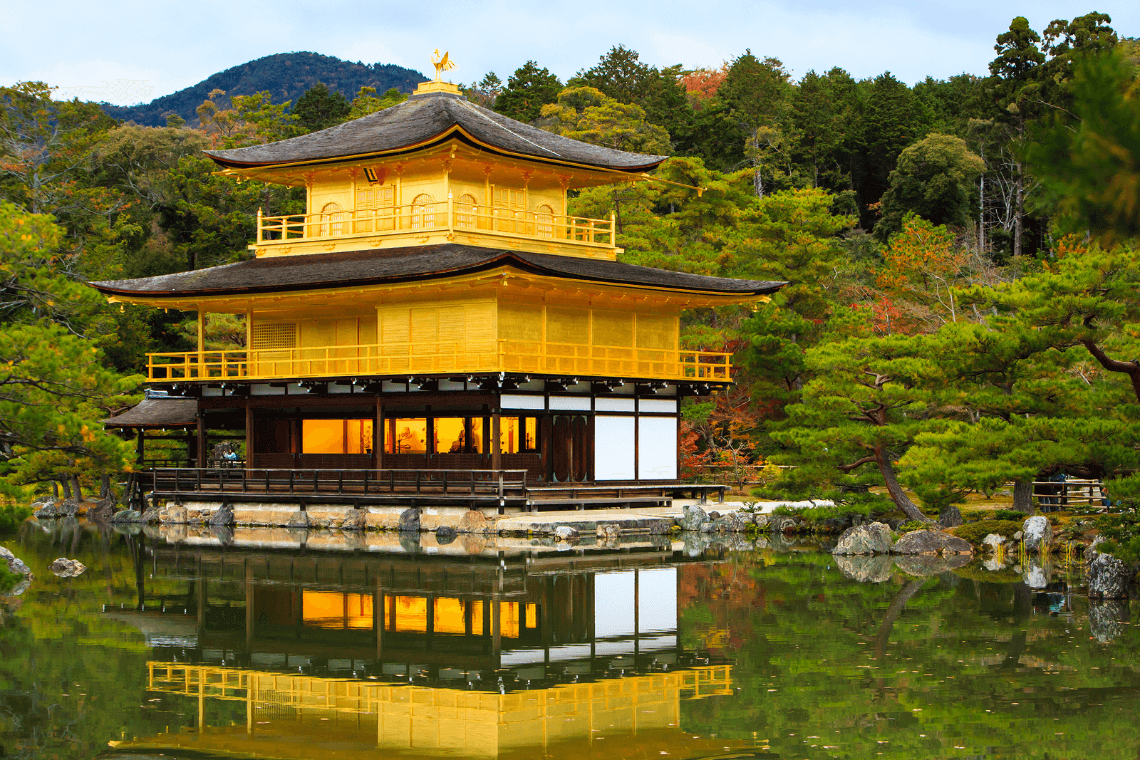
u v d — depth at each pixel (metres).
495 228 52.53
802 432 40.94
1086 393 34.00
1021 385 34.56
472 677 21.67
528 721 18.83
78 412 27.34
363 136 53.69
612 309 51.28
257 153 53.91
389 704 19.91
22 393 24.17
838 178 110.38
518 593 30.58
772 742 17.50
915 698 19.80
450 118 51.44
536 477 47.69
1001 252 97.06
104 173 99.06
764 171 109.44
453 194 51.19
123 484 58.69
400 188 52.31
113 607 28.91
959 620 26.55
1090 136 5.46
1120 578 29.28
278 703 20.00
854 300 70.38
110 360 76.19
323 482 50.94
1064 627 25.56
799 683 20.98
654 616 27.39
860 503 41.72
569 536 42.31
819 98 115.88
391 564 36.28
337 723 18.78
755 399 57.38
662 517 46.25
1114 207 5.42
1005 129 94.75
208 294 49.25
